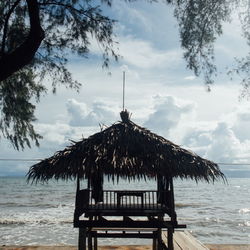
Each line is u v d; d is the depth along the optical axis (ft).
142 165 27.96
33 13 31.94
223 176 29.81
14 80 42.52
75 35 39.91
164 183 31.07
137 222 28.32
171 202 28.12
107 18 39.70
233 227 101.04
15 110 42.52
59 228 96.43
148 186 367.04
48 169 28.99
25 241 77.61
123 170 28.02
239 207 160.66
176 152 29.50
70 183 413.18
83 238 28.17
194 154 30.60
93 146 29.32
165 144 29.96
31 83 43.42
